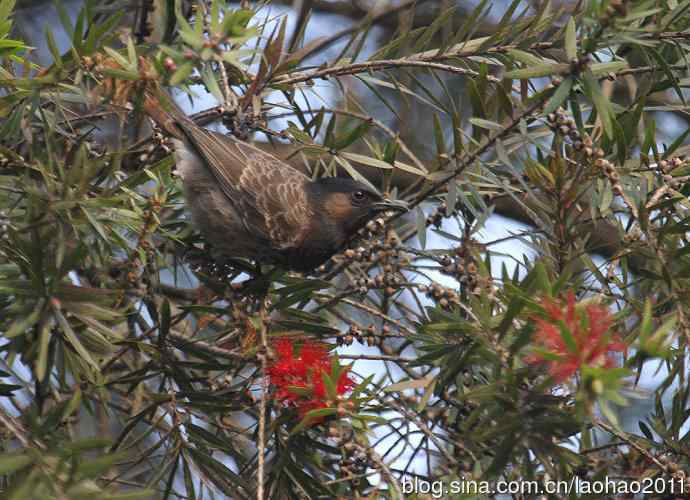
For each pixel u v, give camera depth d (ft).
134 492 19.44
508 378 21.91
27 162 26.99
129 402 33.40
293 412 25.82
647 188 27.66
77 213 24.97
